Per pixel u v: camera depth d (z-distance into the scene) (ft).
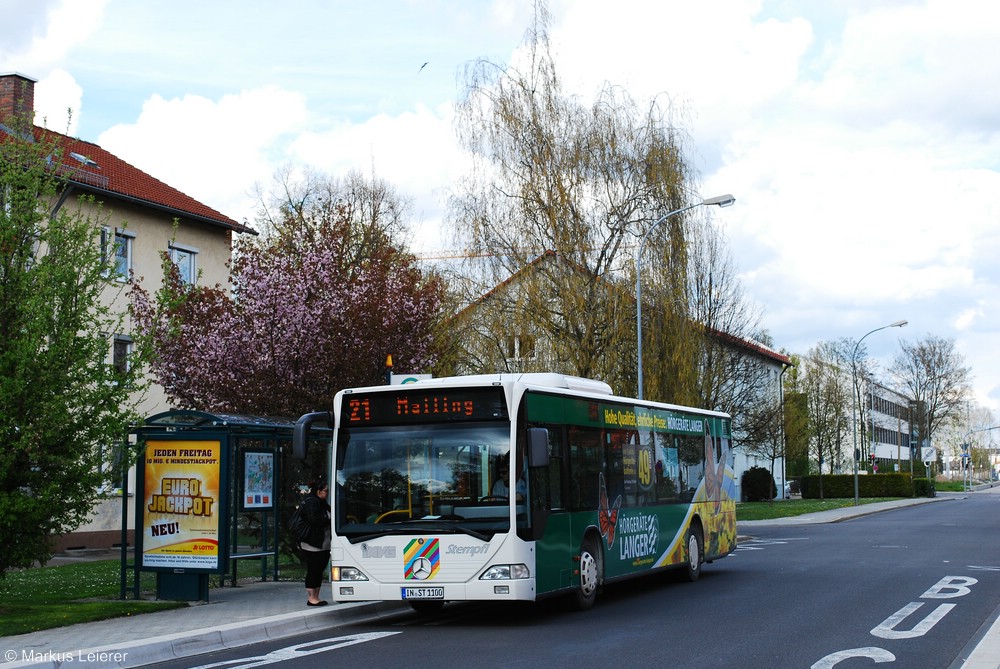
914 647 35.53
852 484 241.35
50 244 44.62
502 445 42.73
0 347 43.11
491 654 34.81
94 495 45.65
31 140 47.44
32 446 42.78
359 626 44.01
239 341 68.39
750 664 32.22
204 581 48.32
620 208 95.14
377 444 43.93
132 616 43.34
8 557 43.45
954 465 464.24
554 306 93.09
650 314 95.71
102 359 44.96
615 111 97.91
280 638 40.27
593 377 92.63
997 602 48.60
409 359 70.38
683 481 62.28
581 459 48.65
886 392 393.91
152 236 106.32
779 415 189.57
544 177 94.53
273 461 58.08
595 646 36.32
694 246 99.81
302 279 69.15
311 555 47.16
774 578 62.49
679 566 60.34
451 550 42.11
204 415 49.19
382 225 172.35
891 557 77.00
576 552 47.19
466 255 94.79
